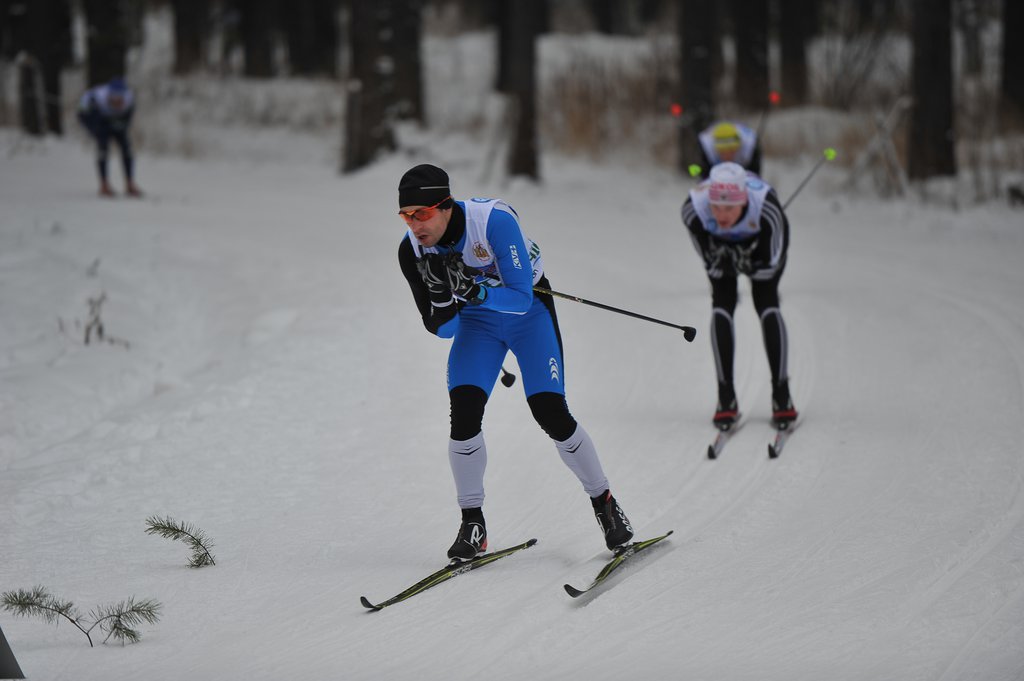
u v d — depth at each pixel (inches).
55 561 648.4
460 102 3683.6
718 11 3577.8
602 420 912.3
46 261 1461.6
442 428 903.7
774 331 856.3
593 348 1139.9
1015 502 674.8
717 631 530.9
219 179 2527.1
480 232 591.2
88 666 514.9
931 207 2064.5
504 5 3838.6
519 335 631.2
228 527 704.4
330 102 3750.0
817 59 3750.0
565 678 490.6
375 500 749.3
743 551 631.8
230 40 4803.2
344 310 1307.8
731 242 852.0
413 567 631.8
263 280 1473.9
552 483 772.0
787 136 2896.2
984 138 2699.3
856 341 1102.4
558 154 2829.7
